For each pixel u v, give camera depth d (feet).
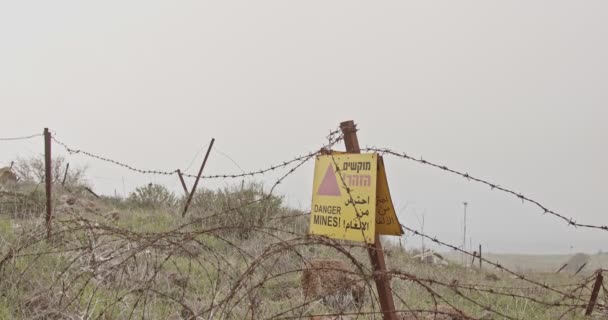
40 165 56.39
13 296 17.87
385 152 13.52
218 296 18.63
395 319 13.03
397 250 40.04
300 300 18.98
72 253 22.13
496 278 36.09
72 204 41.04
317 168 13.96
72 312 16.80
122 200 52.44
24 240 22.68
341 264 20.20
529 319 20.86
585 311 21.93
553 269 52.19
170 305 18.38
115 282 19.47
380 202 12.81
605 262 56.70
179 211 43.70
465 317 12.62
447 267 40.11
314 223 13.76
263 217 36.29
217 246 30.66
